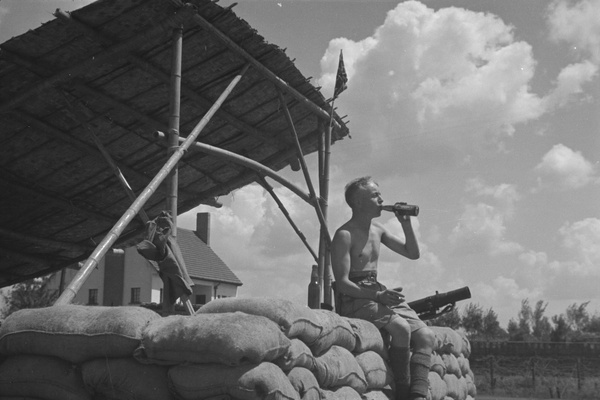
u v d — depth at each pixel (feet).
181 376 9.52
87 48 24.72
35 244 38.55
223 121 31.91
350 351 13.74
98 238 40.06
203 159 34.37
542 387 79.82
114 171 27.40
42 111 28.60
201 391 9.42
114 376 9.96
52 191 34.53
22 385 10.57
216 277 124.67
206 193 37.68
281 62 28.12
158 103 29.55
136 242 40.52
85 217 37.17
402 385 15.29
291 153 35.19
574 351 85.92
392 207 16.03
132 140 31.73
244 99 30.42
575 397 76.69
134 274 125.49
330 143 33.42
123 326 10.05
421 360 15.40
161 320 10.09
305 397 10.73
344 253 15.47
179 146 22.98
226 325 9.39
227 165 35.45
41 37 23.75
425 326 15.78
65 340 10.34
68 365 10.46
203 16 24.25
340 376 12.48
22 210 35.35
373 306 15.17
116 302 124.98
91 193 35.42
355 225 15.87
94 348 10.16
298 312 11.09
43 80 25.95
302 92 30.89
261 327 9.63
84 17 22.98
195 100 29.27
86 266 17.07
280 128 33.65
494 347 89.20
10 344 10.80
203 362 9.48
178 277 19.17
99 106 28.91
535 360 86.84
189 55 26.32
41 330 10.56
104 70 26.55
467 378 22.72
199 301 123.95
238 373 9.32
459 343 21.62
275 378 9.54
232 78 28.43
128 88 28.02
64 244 39.40
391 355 15.30
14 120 28.58
